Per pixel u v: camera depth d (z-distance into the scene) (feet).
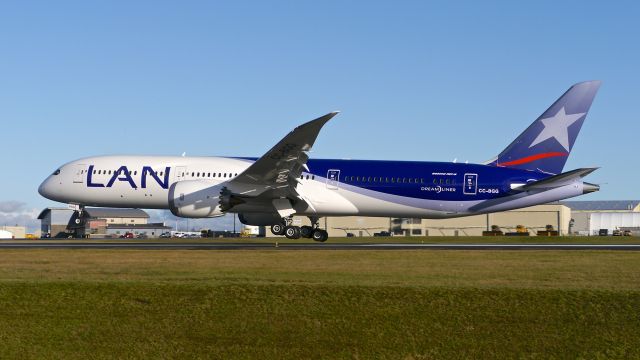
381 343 67.97
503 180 157.89
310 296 74.79
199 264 104.12
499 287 77.97
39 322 70.90
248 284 78.38
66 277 86.63
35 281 79.97
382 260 111.24
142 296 75.25
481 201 158.30
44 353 66.74
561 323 70.03
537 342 67.51
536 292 75.10
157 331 69.67
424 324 70.44
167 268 98.58
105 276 88.07
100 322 71.00
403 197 158.20
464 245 151.74
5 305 73.61
